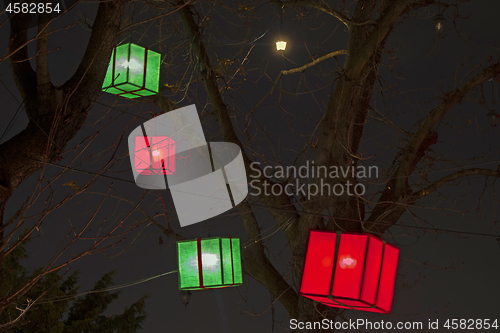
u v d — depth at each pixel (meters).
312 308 7.91
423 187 8.27
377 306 5.49
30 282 3.58
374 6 7.34
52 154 4.43
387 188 8.43
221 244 6.70
